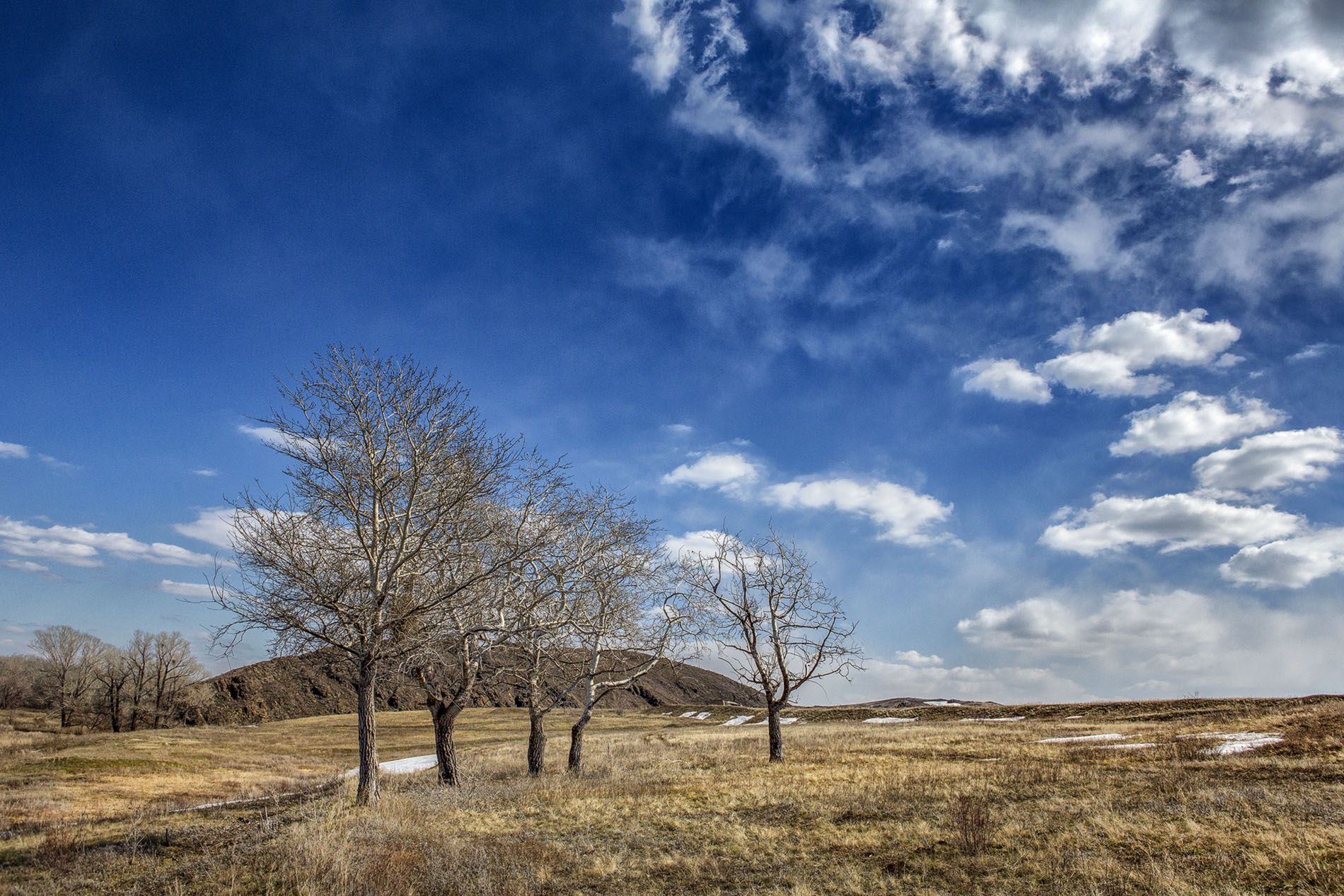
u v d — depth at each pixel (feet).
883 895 31.04
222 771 110.83
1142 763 60.90
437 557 57.41
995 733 109.40
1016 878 31.73
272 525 52.08
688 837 43.27
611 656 83.82
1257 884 28.30
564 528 64.85
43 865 43.88
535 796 57.47
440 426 57.57
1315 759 54.65
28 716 248.11
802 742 112.06
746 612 88.69
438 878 35.01
